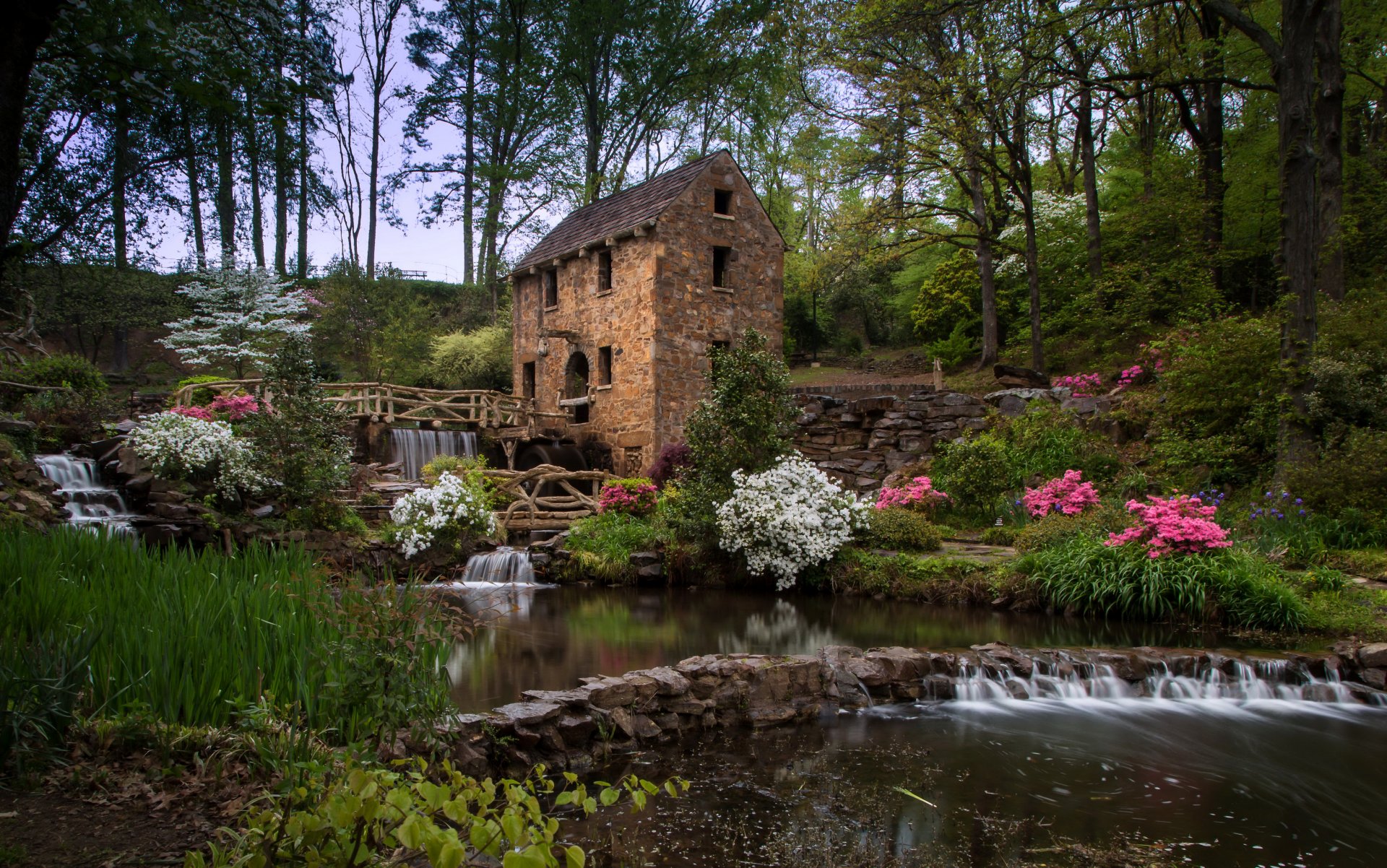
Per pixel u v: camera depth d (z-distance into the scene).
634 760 5.45
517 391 24.83
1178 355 14.88
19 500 10.03
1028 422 16.45
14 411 14.61
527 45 32.88
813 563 11.95
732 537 12.20
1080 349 21.48
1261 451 13.67
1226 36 19.06
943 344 27.17
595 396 21.33
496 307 32.09
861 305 35.78
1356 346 13.16
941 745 5.87
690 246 19.83
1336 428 12.03
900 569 11.66
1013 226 24.78
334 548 11.83
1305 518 11.10
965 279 27.94
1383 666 7.32
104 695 3.97
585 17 28.69
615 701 5.80
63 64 5.30
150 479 11.88
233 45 4.50
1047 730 6.23
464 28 34.03
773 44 26.25
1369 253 18.42
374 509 13.57
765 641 8.52
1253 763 5.61
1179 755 5.74
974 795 4.96
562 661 7.59
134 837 3.04
